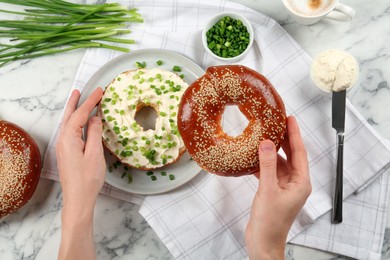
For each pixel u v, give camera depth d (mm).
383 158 610
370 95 637
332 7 585
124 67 641
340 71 584
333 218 612
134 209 649
